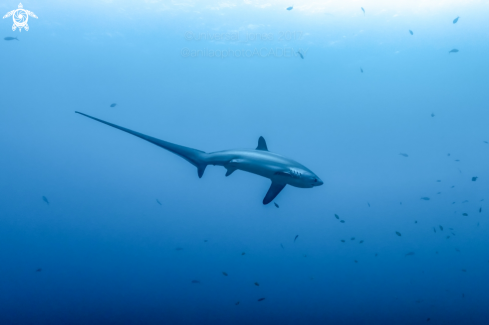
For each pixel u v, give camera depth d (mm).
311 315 9289
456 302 9898
